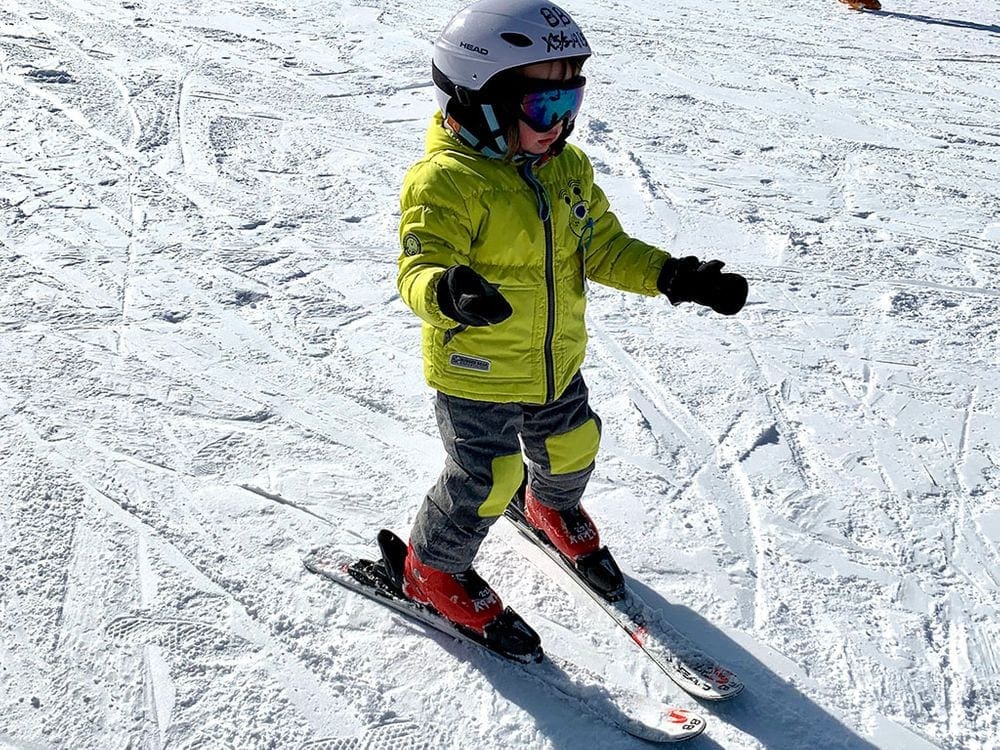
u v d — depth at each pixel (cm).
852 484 350
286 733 243
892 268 533
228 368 410
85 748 238
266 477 342
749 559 310
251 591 288
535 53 218
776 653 273
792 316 476
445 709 251
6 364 403
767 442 374
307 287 482
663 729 241
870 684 263
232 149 653
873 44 1011
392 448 362
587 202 253
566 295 249
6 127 663
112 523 314
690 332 457
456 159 232
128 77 782
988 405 404
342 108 745
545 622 281
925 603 294
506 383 245
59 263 491
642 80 860
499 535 314
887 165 689
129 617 277
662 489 343
